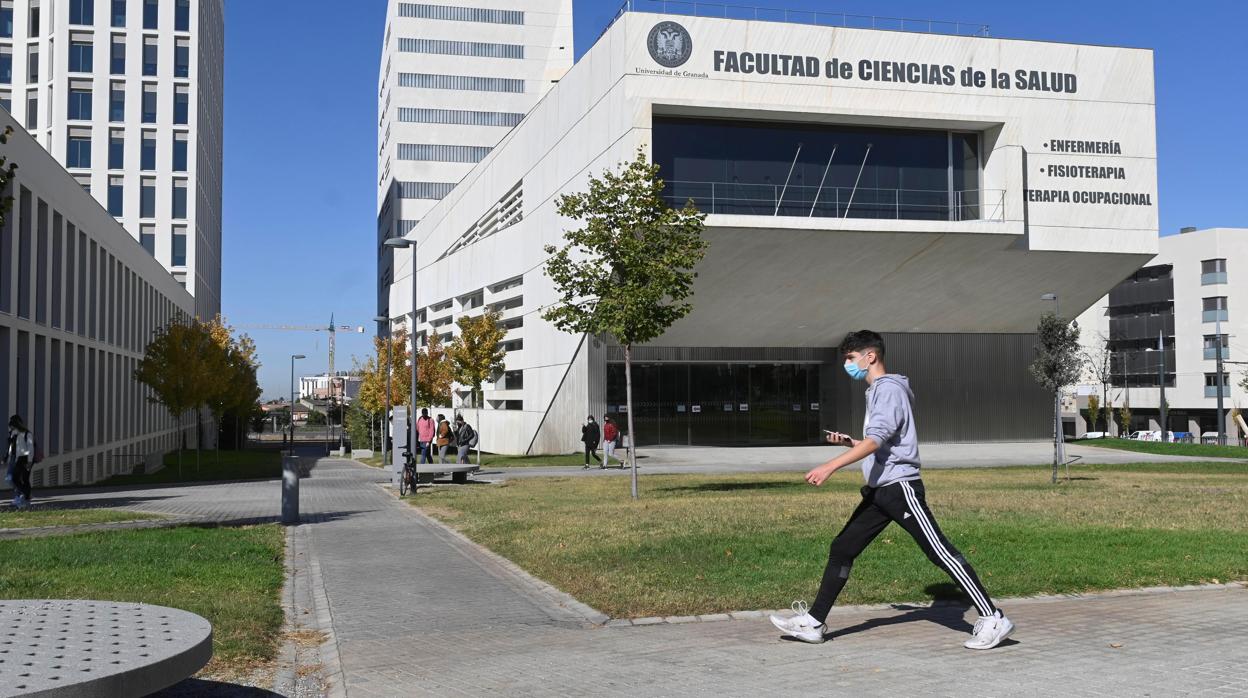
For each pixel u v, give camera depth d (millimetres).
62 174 33625
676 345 44781
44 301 31797
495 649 6395
